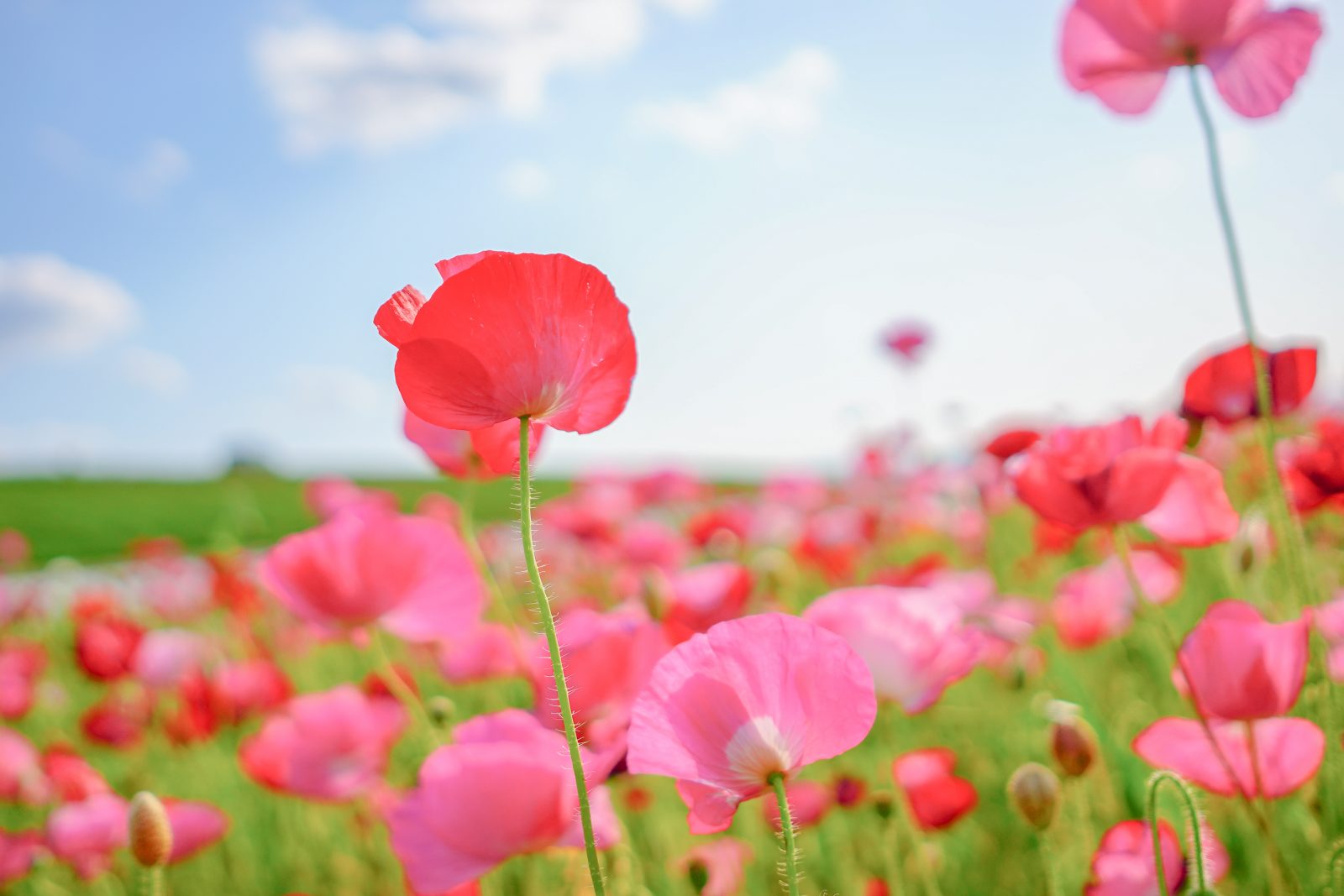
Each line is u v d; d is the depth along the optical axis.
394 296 0.58
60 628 2.07
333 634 0.79
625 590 1.27
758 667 0.57
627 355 0.59
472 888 0.69
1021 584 1.42
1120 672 1.02
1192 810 0.59
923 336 2.25
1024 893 0.78
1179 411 0.75
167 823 0.67
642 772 0.56
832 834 0.86
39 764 1.12
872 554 1.83
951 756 0.75
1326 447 0.77
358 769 0.86
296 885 0.94
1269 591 0.84
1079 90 0.76
